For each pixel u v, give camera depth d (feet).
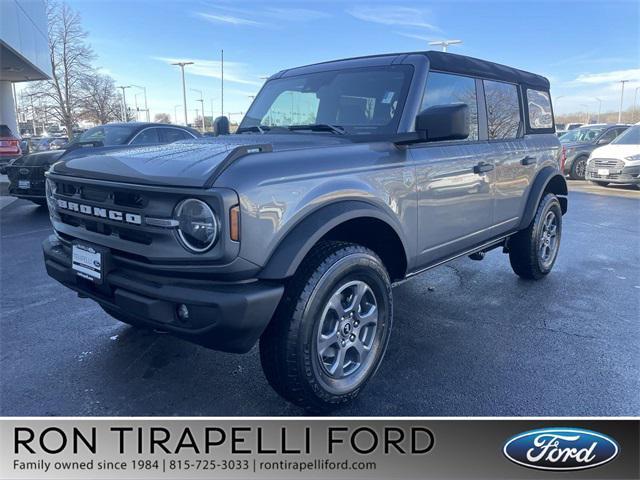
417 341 12.67
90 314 14.35
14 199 37.81
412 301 15.60
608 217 31.09
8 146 55.21
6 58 67.62
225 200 7.54
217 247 7.63
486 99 13.96
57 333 13.04
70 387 10.44
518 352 12.08
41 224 27.91
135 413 9.59
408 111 11.07
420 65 11.63
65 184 9.68
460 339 12.80
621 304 15.33
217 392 10.30
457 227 12.60
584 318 14.21
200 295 7.74
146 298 8.20
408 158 10.82
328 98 12.36
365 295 9.87
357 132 11.28
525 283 17.40
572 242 23.90
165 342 12.54
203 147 9.87
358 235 10.53
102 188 8.73
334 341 9.20
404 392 10.30
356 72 12.33
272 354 8.60
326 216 8.71
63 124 148.77
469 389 10.43
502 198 14.46
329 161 9.23
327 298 8.79
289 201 8.34
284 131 12.22
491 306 15.15
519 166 15.17
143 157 9.34
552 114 18.06
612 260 20.53
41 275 18.19
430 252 11.78
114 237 8.79
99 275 8.85
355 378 9.62
